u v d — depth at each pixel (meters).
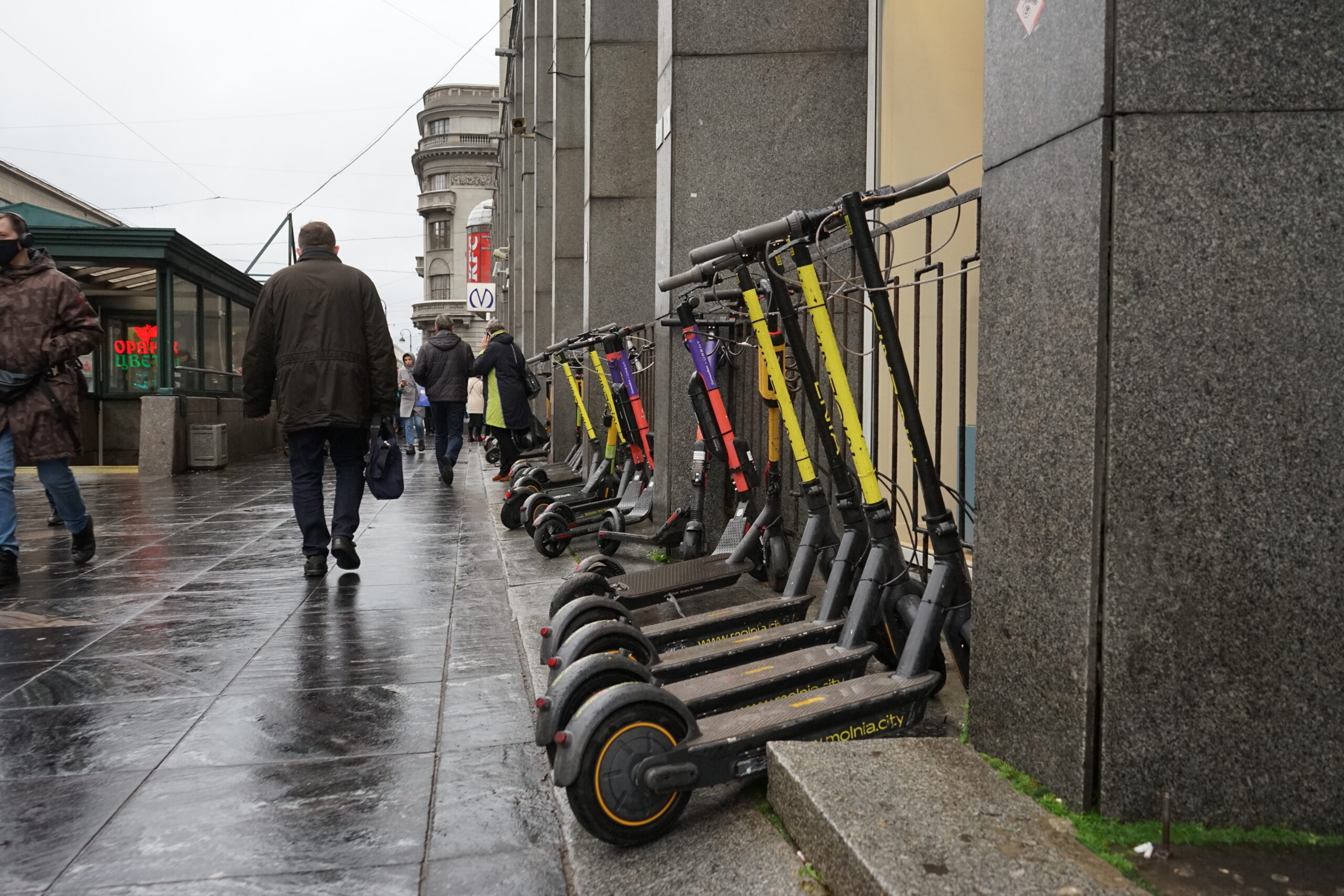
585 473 7.87
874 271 2.72
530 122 17.94
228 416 15.31
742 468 4.30
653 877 1.92
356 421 5.25
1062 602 2.00
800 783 2.01
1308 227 1.85
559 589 3.65
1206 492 1.88
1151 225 1.87
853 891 1.73
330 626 4.23
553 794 2.40
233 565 5.86
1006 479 2.21
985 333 2.30
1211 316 1.87
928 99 4.98
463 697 3.20
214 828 2.22
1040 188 2.08
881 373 5.00
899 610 2.81
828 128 5.57
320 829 2.21
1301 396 1.86
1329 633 1.88
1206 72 1.85
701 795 2.33
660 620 3.98
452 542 6.77
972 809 1.91
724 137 5.58
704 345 4.70
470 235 45.06
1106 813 1.91
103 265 12.84
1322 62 1.83
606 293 9.03
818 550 3.48
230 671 3.52
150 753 2.71
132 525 7.72
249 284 17.16
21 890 1.95
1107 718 1.90
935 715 2.76
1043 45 2.07
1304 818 1.90
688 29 5.53
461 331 72.50
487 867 2.02
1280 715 1.89
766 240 2.96
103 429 15.53
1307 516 1.87
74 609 4.61
